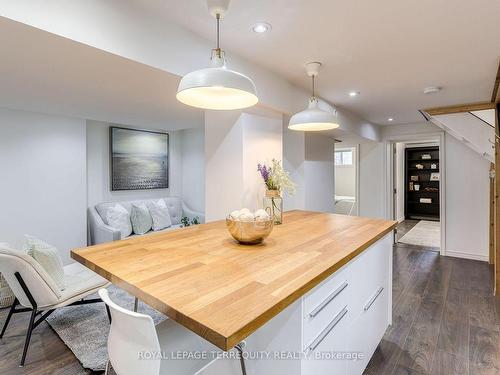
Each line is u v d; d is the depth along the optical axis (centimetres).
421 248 504
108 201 410
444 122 390
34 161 321
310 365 114
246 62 228
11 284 200
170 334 125
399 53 219
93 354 196
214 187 269
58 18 128
